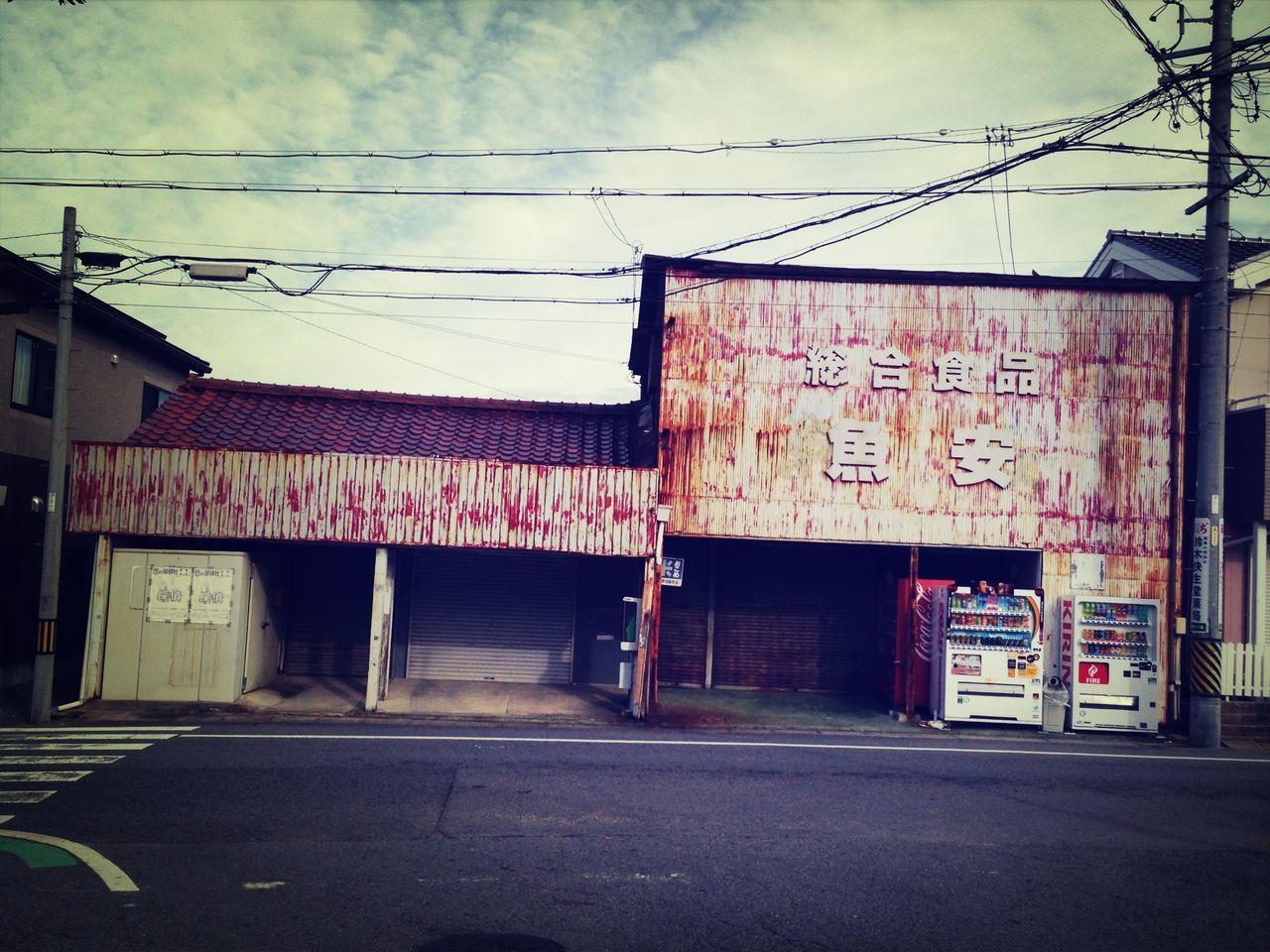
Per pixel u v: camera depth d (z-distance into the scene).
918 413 14.52
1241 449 14.77
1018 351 14.53
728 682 16.61
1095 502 14.41
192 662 13.30
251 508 13.41
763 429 14.46
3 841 7.35
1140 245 17.52
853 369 14.52
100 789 8.82
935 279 14.51
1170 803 9.56
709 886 6.88
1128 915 6.57
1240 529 14.91
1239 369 15.42
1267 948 6.10
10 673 14.89
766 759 11.00
